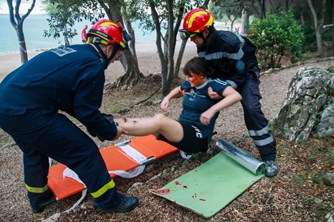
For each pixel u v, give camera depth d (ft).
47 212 9.12
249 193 8.14
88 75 6.49
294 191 8.09
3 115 6.58
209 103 8.96
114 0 24.66
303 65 28.68
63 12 27.35
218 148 10.51
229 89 8.41
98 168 7.32
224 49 8.38
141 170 10.05
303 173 8.84
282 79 24.26
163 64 24.61
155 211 7.78
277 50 28.17
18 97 6.50
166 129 8.46
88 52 6.84
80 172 7.25
